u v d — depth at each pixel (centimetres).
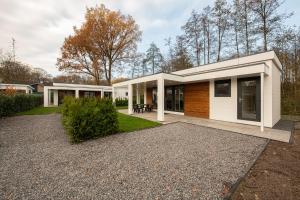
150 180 305
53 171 345
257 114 800
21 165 375
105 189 277
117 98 2548
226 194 259
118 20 2928
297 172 338
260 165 371
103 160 401
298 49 1534
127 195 260
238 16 1719
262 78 679
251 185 289
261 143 526
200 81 1063
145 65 3147
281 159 405
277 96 965
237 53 1817
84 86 2433
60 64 2952
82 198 252
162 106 948
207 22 2008
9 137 620
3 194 264
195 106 1134
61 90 2505
